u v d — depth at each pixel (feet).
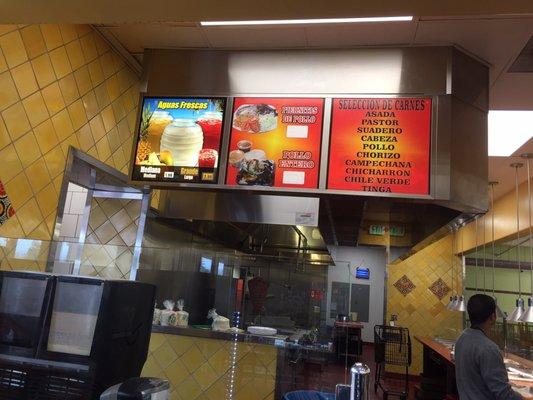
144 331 5.16
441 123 7.82
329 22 7.73
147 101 8.82
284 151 8.16
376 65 8.30
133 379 3.93
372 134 8.00
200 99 8.70
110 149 9.60
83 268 8.11
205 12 5.21
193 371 8.61
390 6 4.81
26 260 7.07
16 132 6.96
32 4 5.23
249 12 5.16
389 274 30.01
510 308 27.22
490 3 4.62
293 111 8.34
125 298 4.69
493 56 8.29
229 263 9.27
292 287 8.77
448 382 18.15
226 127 8.44
